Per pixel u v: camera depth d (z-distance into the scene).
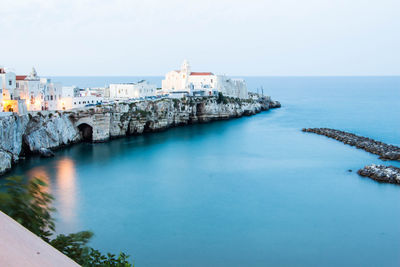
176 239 56.09
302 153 114.50
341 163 101.69
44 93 125.69
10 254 5.02
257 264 49.06
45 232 15.27
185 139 139.38
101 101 150.38
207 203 71.62
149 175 90.75
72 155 110.56
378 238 56.72
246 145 127.69
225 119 195.88
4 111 103.19
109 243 54.53
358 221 63.03
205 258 50.62
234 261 49.84
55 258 5.33
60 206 68.31
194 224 61.56
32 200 14.98
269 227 60.50
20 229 5.76
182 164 102.00
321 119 193.62
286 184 83.56
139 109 148.88
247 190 79.50
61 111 123.19
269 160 106.00
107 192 77.38
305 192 78.00
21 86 116.56
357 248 53.59
